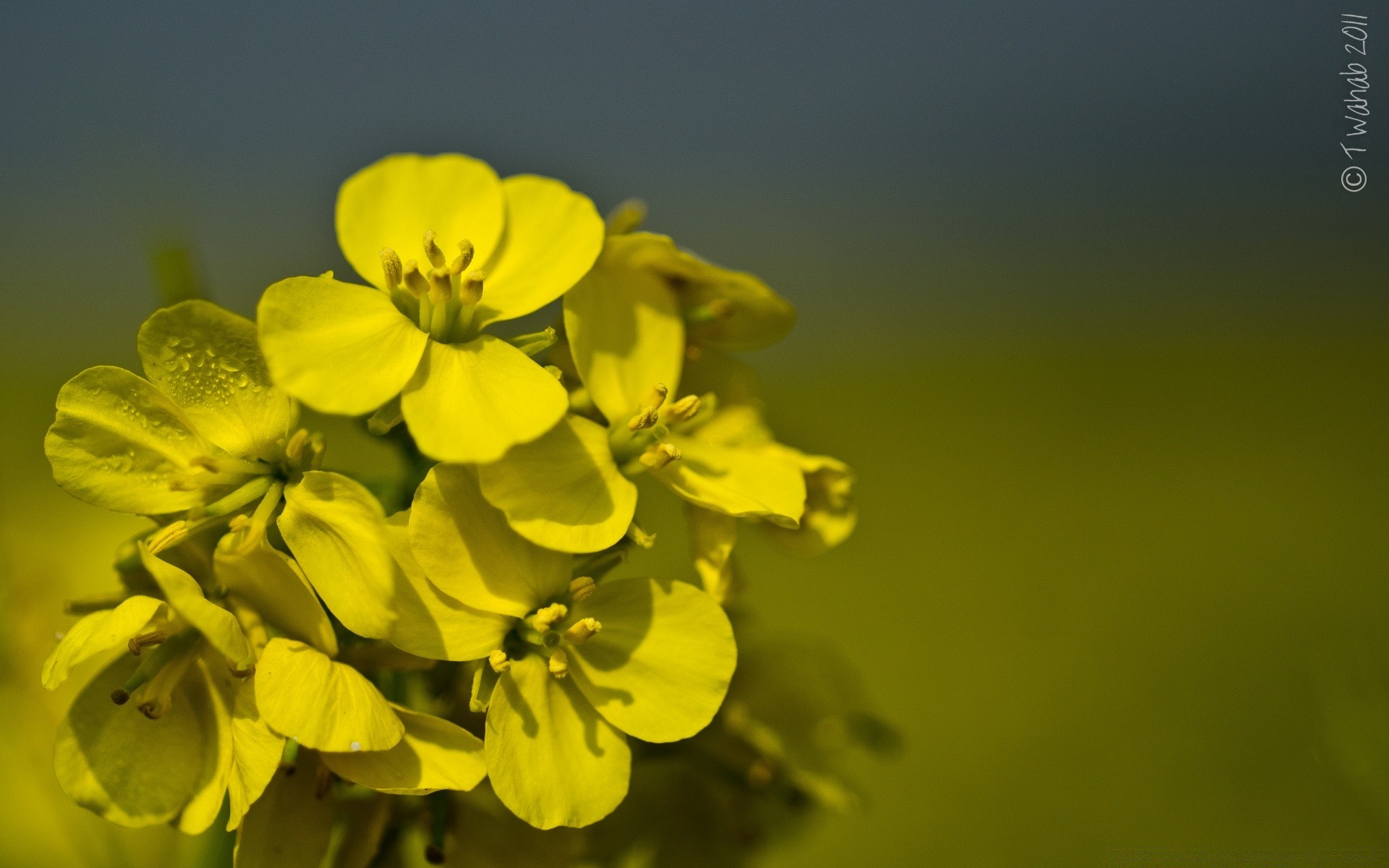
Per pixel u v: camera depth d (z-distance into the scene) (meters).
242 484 0.16
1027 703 0.33
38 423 0.29
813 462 0.16
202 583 0.16
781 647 0.18
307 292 0.15
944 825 0.29
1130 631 0.37
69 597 0.19
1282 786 0.28
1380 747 0.18
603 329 0.16
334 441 0.34
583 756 0.16
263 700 0.15
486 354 0.16
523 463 0.16
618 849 0.18
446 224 0.16
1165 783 0.30
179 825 0.15
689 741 0.17
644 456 0.16
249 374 0.16
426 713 0.16
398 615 0.15
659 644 0.16
